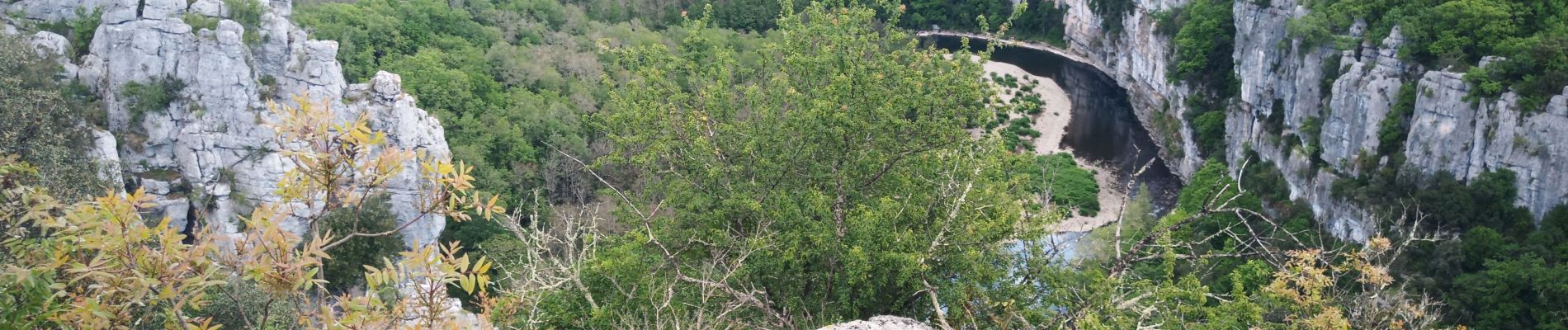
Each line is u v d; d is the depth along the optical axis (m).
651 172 30.14
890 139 27.59
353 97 57.19
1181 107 105.50
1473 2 68.31
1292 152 79.94
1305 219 75.50
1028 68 136.25
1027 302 20.70
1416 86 69.75
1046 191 24.16
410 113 57.41
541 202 62.34
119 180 49.31
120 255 12.88
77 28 56.94
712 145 28.56
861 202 24.78
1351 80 73.62
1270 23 85.88
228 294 15.06
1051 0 150.00
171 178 55.25
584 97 83.38
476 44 92.12
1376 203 69.06
